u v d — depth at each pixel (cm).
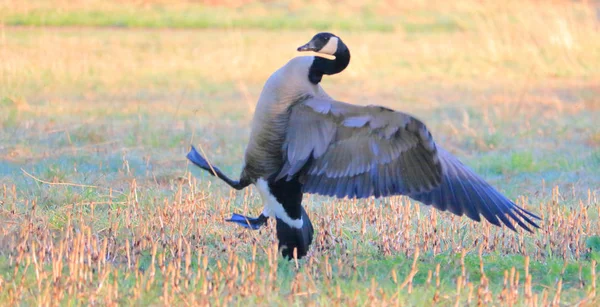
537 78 2558
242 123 1878
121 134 1689
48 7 3434
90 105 1995
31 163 1442
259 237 1059
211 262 980
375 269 963
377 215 1166
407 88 2384
